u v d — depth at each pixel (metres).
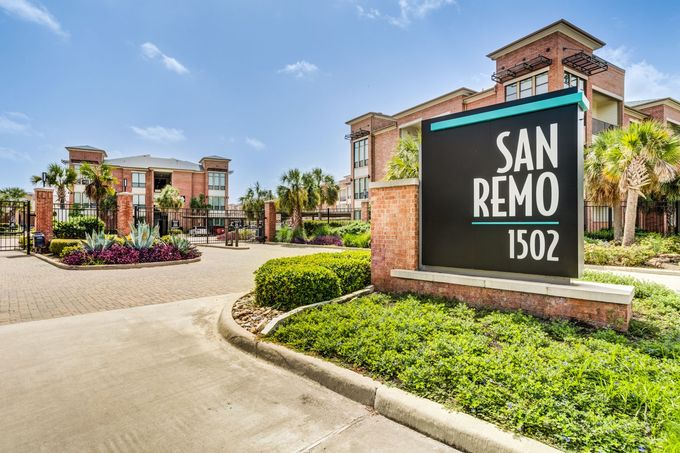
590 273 7.14
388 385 3.00
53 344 4.33
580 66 19.94
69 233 16.19
